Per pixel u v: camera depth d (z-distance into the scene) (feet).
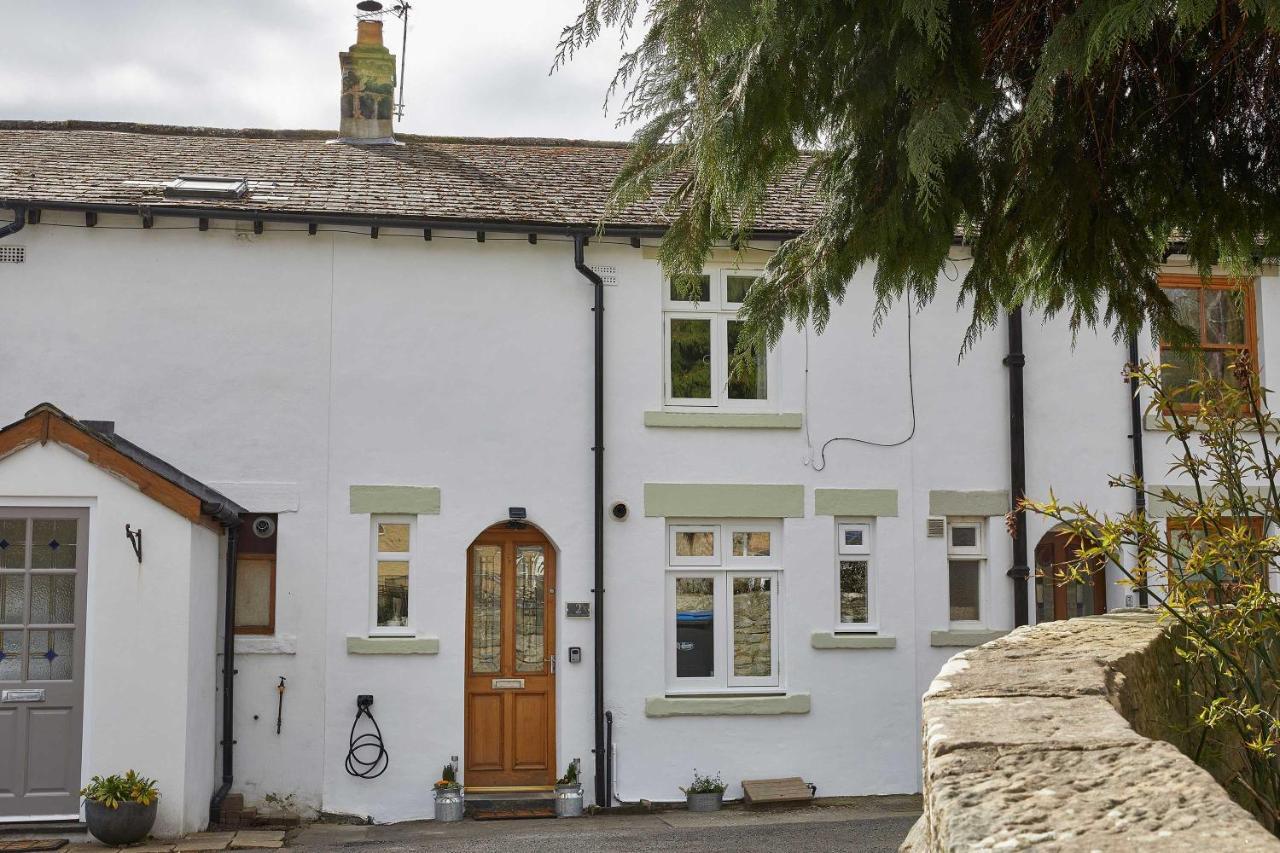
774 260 25.98
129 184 44.93
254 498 43.04
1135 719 14.08
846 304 46.91
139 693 35.96
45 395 42.45
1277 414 48.01
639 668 44.45
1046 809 8.30
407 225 43.98
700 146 20.40
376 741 42.57
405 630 43.57
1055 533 47.57
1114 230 24.49
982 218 24.82
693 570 45.68
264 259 43.93
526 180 49.62
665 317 46.19
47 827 35.24
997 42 22.67
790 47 20.92
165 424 42.93
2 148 49.16
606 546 44.70
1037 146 23.34
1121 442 48.03
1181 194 25.26
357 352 44.06
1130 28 19.31
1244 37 21.89
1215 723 15.30
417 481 43.98
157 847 34.32
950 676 12.86
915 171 19.66
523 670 44.60
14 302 42.45
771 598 45.96
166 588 36.35
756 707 44.70
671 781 44.11
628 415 45.32
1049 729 10.07
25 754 35.50
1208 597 16.48
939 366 47.26
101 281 42.98
